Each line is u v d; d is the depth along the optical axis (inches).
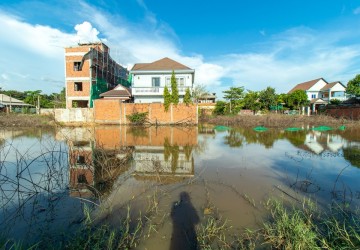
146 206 162.4
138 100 962.7
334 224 124.8
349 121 770.8
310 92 1595.7
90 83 970.7
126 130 660.1
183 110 804.6
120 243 115.0
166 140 470.3
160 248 115.0
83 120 816.9
